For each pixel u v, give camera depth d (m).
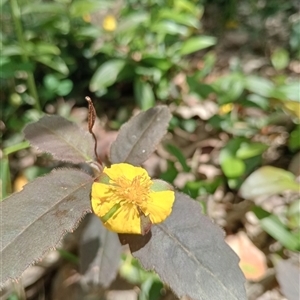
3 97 0.29
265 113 0.27
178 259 0.10
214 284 0.10
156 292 0.16
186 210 0.11
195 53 0.39
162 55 0.29
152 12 0.31
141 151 0.12
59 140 0.12
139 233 0.10
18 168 0.25
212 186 0.20
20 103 0.28
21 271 0.09
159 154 0.24
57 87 0.29
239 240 0.20
